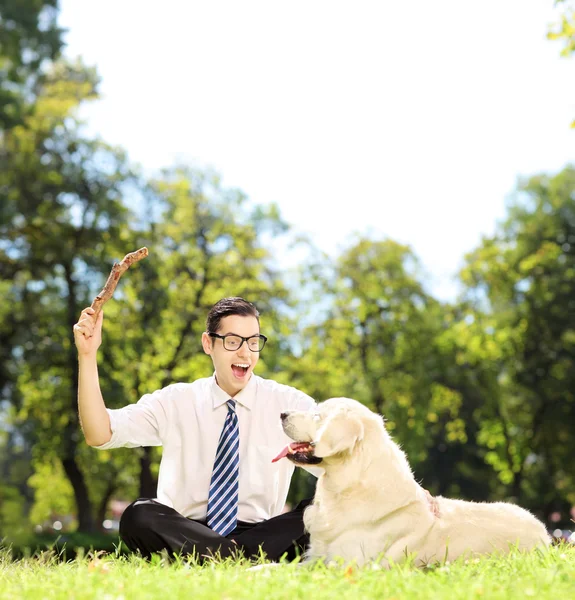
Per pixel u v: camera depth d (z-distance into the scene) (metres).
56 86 27.48
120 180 25.97
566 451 30.14
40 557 4.76
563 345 30.81
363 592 3.25
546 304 30.92
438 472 37.81
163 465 4.89
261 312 28.06
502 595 3.14
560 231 32.53
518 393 31.09
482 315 31.92
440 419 35.91
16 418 29.38
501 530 4.45
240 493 4.78
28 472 42.25
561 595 3.18
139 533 4.42
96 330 4.62
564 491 31.42
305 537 4.67
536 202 33.66
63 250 23.78
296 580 3.41
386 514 4.27
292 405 4.96
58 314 25.55
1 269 24.38
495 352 30.66
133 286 25.91
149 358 26.61
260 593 3.17
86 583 3.39
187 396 4.93
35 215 24.06
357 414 4.37
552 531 30.45
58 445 25.80
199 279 28.02
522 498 32.56
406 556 4.17
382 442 4.37
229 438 4.81
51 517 42.47
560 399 30.45
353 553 4.20
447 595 3.11
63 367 25.73
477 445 36.50
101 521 33.66
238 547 4.50
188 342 27.09
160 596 3.12
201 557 4.35
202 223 28.16
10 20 21.89
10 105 22.05
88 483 32.81
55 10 22.67
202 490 4.80
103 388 24.38
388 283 31.66
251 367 4.94
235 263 28.55
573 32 9.97
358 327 31.52
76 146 25.52
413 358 30.64
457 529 4.38
